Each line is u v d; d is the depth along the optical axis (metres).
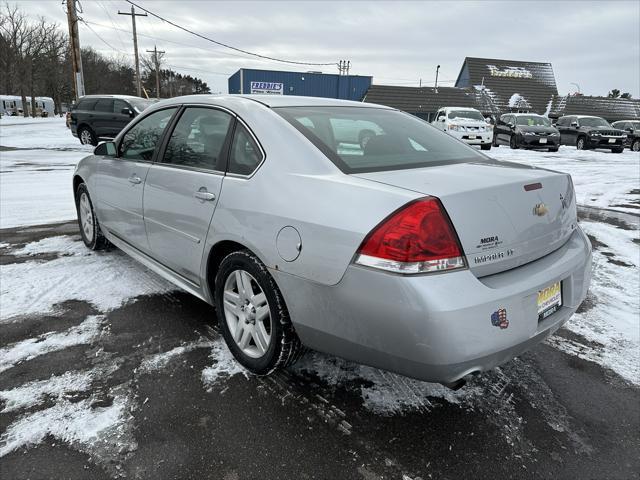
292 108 2.78
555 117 36.00
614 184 10.22
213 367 2.67
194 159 2.94
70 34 21.73
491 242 2.01
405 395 2.47
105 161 3.98
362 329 1.97
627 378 2.71
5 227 5.58
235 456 2.02
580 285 2.42
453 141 3.06
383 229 1.89
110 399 2.37
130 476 1.90
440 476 1.96
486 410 2.39
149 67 77.19
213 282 2.85
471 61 47.97
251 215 2.38
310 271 2.10
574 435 2.23
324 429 2.20
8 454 2.00
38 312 3.29
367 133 2.72
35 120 40.62
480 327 1.87
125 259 4.40
